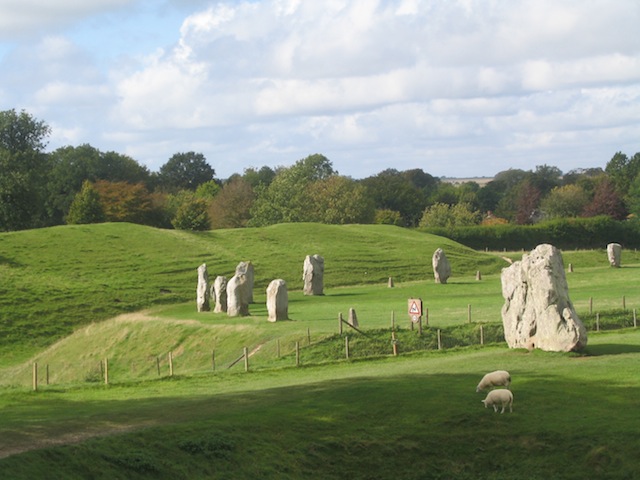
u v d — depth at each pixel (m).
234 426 32.28
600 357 45.06
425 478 30.09
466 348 54.81
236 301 75.06
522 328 48.88
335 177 186.50
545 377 39.47
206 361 61.97
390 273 111.31
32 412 37.22
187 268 106.88
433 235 143.50
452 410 34.22
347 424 33.41
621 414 32.91
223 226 183.38
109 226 121.94
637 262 131.75
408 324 61.94
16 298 85.12
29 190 146.75
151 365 65.88
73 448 28.28
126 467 27.92
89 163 196.00
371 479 30.05
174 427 31.73
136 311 86.38
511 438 31.80
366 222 180.50
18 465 26.33
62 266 100.81
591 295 78.88
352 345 57.53
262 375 48.41
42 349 75.25
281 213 171.88
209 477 28.55
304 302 85.75
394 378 41.19
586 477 29.06
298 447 31.34
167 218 171.75
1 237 110.19
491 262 123.38
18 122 159.75
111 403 39.81
